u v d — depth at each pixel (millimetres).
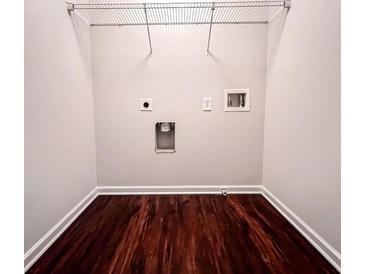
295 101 1639
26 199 1242
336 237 1230
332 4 1219
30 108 1264
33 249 1291
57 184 1555
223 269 1230
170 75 2197
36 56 1311
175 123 2248
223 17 2137
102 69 2180
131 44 2158
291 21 1685
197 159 2297
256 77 2201
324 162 1316
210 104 2229
